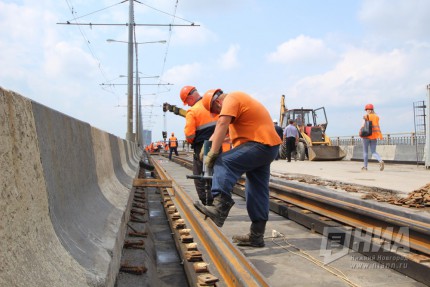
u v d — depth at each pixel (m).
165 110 8.36
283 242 5.03
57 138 2.76
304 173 12.80
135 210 6.87
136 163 15.18
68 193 2.91
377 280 3.63
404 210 5.56
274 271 3.89
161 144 66.12
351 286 3.48
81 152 3.71
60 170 2.75
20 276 1.56
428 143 15.00
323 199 5.94
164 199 8.52
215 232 4.59
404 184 9.17
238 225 6.22
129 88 25.25
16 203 1.72
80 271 2.18
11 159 1.73
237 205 8.31
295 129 20.83
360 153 22.09
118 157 8.02
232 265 3.32
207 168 4.42
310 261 4.22
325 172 13.28
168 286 4.10
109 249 2.93
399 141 19.44
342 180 10.19
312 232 5.64
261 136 4.18
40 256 1.85
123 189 6.52
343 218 5.43
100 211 3.84
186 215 6.55
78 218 2.96
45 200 2.21
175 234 5.45
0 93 1.66
